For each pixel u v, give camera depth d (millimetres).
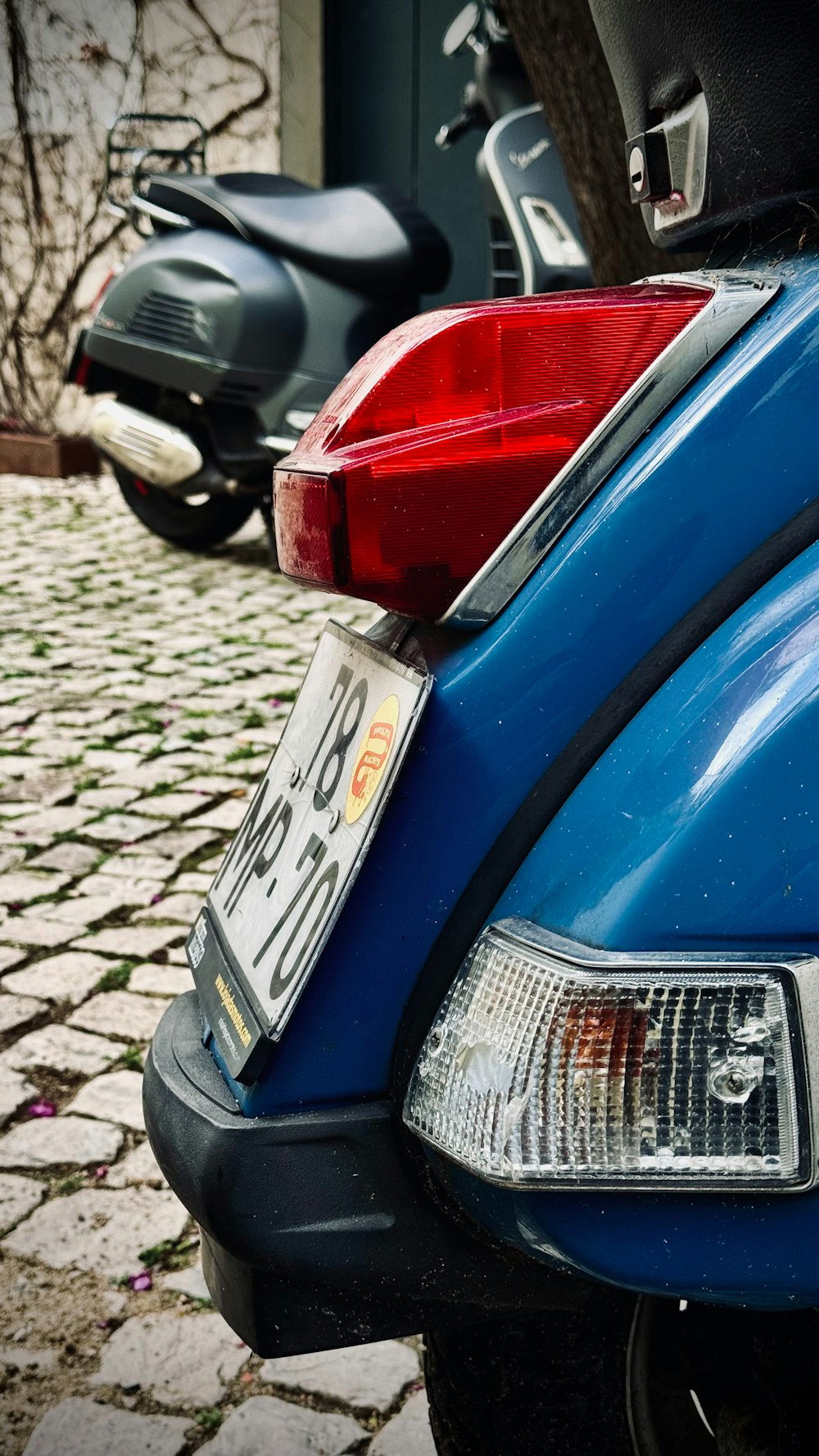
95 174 9906
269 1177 1199
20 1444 1825
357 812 1207
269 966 1249
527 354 1151
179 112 9602
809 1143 1030
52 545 7387
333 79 9281
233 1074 1219
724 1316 1383
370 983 1206
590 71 3064
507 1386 1397
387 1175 1219
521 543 1160
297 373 6027
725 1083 1033
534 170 5012
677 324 1176
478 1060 1098
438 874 1191
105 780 4164
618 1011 1042
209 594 6410
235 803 4012
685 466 1150
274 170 9477
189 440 6309
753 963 1039
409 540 1142
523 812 1182
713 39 1232
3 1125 2500
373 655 1289
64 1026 2824
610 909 1073
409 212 6105
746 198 1264
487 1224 1182
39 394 10438
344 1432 1850
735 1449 1370
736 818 1050
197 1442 1838
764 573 1164
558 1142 1049
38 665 5297
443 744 1181
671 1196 1064
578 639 1165
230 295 5906
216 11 9320
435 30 8938
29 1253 2186
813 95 1178
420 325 1166
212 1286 1319
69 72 9789
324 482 1116
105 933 3229
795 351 1155
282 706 4855
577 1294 1291
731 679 1094
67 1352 1992
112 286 6309
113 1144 2453
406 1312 1268
